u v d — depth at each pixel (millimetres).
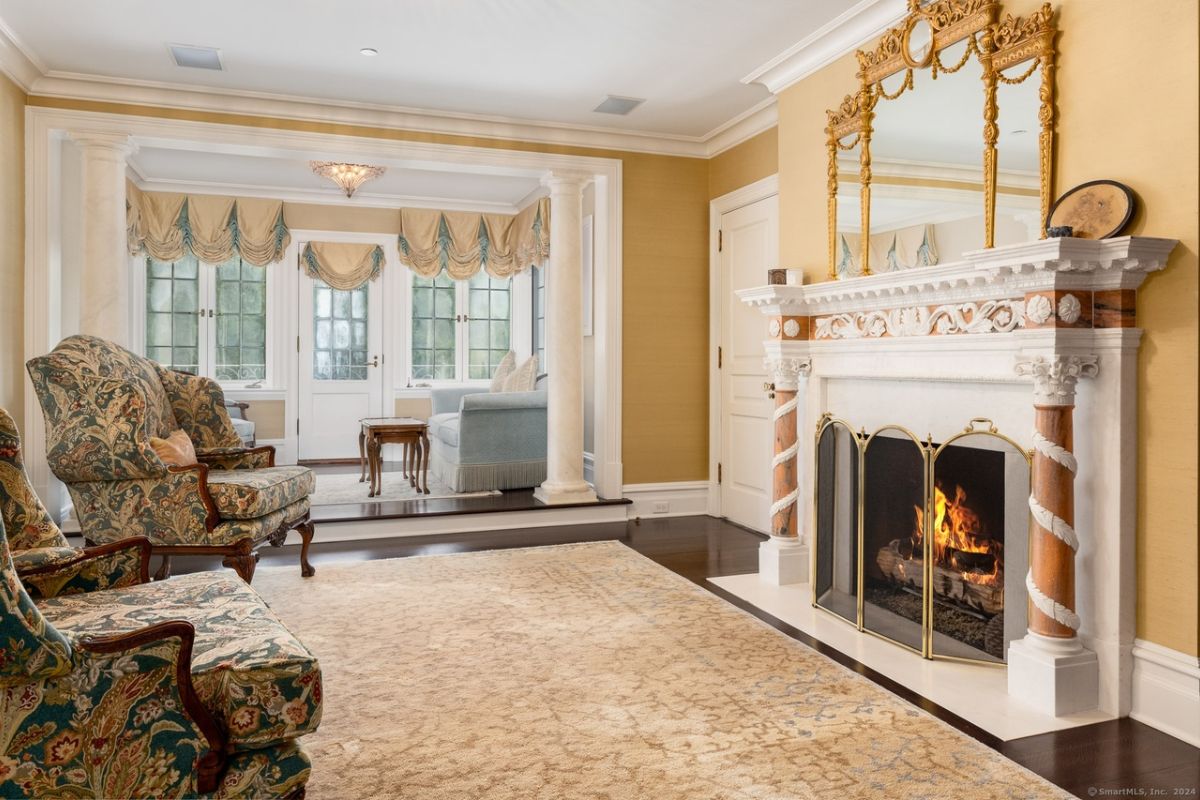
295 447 8219
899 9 3402
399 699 2525
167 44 4082
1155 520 2391
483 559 4418
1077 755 2182
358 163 5262
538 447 6312
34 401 4473
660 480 5766
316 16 3758
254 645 1648
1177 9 2291
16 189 4359
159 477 3283
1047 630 2494
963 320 2877
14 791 1431
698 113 5203
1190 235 2271
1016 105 2781
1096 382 2479
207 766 1524
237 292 8078
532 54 4207
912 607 3055
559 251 5535
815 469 3539
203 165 6789
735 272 5508
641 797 1944
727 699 2535
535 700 2521
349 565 4277
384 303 8461
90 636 1488
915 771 2080
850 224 3609
